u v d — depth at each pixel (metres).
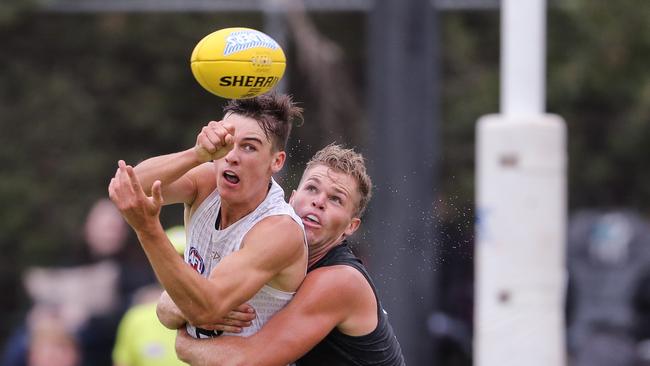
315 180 18.56
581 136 53.91
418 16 29.38
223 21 53.59
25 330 37.28
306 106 51.84
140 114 53.78
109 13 52.88
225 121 17.34
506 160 27.72
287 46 49.19
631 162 54.06
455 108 53.56
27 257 52.56
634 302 38.50
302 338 17.95
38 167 53.25
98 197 53.53
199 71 17.17
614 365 38.09
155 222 16.02
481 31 55.41
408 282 28.28
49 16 52.59
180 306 16.47
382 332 18.89
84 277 37.84
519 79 28.47
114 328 37.66
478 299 28.08
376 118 29.58
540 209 27.70
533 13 28.42
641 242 38.72
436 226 29.02
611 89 52.34
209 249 17.80
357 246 29.02
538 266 27.72
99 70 53.62
